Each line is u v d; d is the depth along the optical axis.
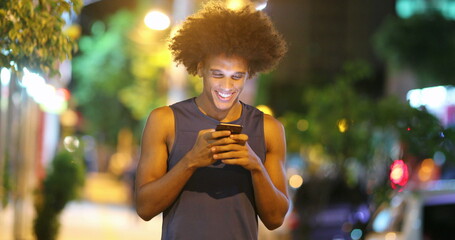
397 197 11.06
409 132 11.44
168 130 4.45
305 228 14.38
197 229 4.28
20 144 13.70
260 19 4.43
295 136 13.25
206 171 4.34
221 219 4.30
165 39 4.74
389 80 32.00
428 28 30.25
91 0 14.00
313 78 36.28
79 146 13.99
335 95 12.90
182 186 4.21
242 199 4.37
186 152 4.39
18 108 13.58
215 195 4.33
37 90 11.47
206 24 4.33
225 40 4.26
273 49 4.47
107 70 37.25
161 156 4.44
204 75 4.43
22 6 5.66
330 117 12.79
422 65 30.52
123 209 29.66
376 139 12.31
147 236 20.62
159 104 32.44
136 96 33.09
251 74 4.57
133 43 35.94
